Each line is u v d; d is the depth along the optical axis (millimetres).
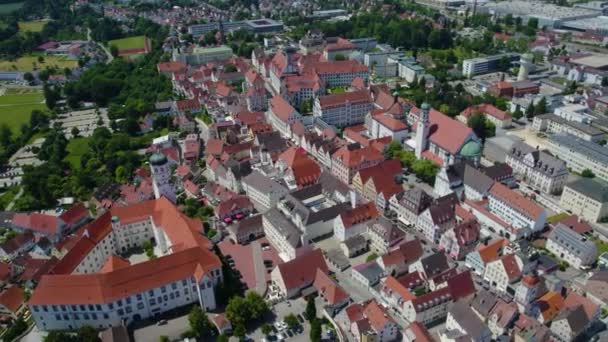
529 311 180125
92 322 177500
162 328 177750
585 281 198375
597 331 175625
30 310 173875
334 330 173500
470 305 179500
